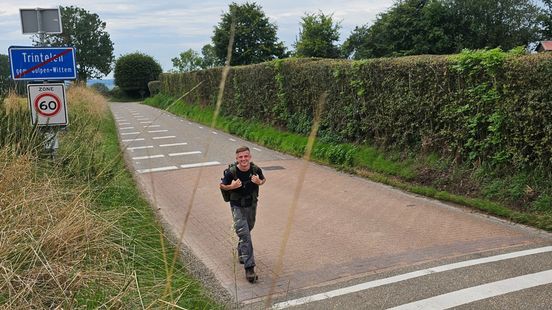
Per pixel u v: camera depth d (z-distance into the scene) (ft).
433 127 34.91
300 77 51.93
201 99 93.04
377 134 40.78
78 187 18.34
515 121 27.99
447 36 145.59
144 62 208.13
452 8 148.46
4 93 24.70
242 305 15.70
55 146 21.63
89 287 11.09
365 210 28.09
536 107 26.55
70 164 20.75
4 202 13.37
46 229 12.34
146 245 16.93
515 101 27.81
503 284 16.94
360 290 16.81
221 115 77.05
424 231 23.91
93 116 43.37
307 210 28.17
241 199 18.07
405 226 24.81
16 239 11.80
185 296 14.29
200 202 30.01
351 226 24.85
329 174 39.37
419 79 35.29
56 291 10.71
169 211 27.71
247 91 67.26
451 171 32.65
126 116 101.09
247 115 68.13
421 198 31.07
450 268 18.69
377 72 39.83
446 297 16.01
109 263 12.92
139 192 30.25
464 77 31.45
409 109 36.45
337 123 45.93
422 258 20.01
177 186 34.99
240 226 17.83
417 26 144.97
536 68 26.43
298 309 15.40
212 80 84.74
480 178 30.25
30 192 14.34
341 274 18.43
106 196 20.97
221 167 42.68
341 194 32.27
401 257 20.18
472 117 30.99
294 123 54.08
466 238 22.71
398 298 16.06
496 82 28.96
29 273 10.78
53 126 23.31
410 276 17.99
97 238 13.43
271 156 48.93
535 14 158.30
